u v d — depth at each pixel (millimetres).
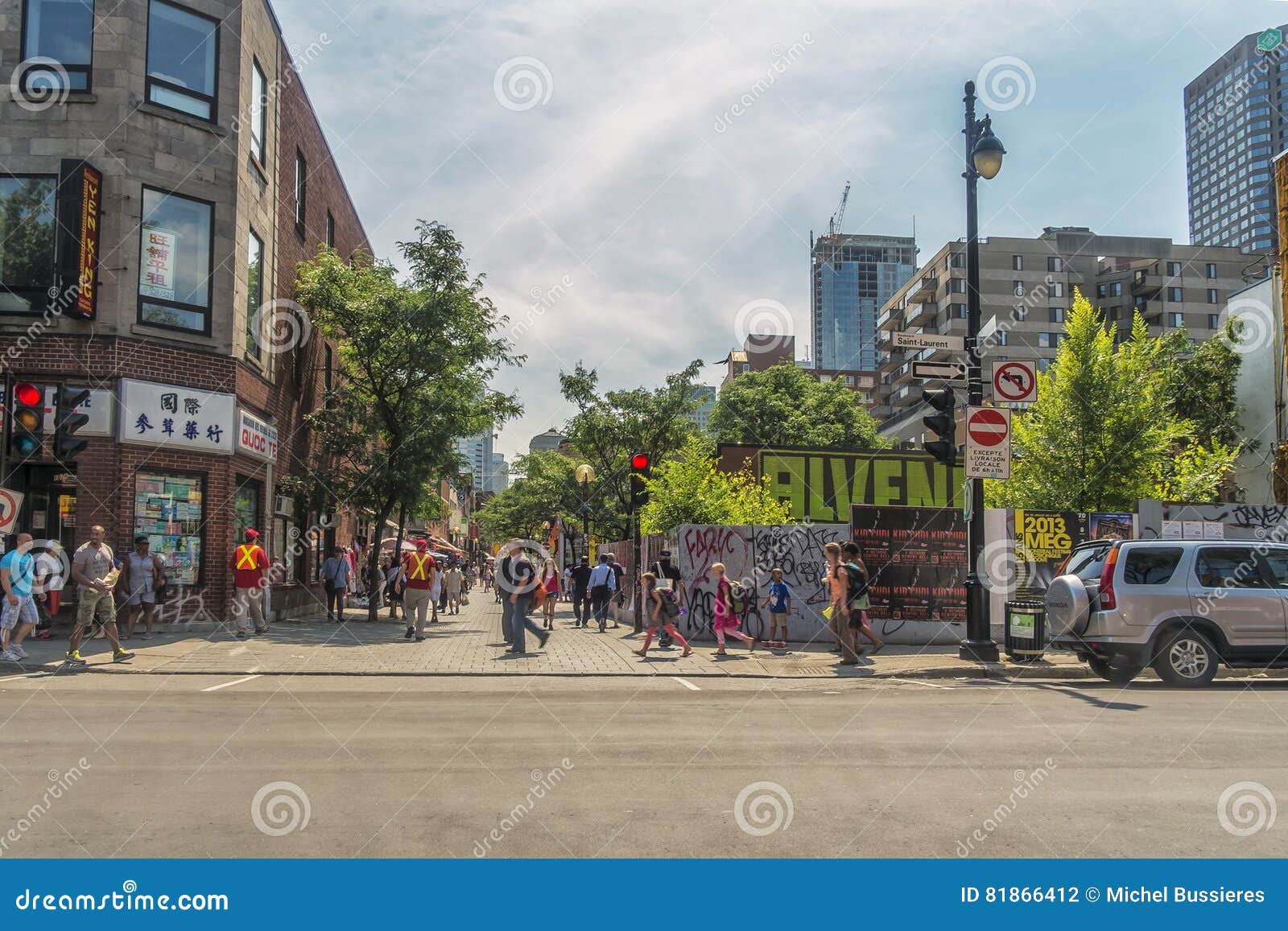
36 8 17125
